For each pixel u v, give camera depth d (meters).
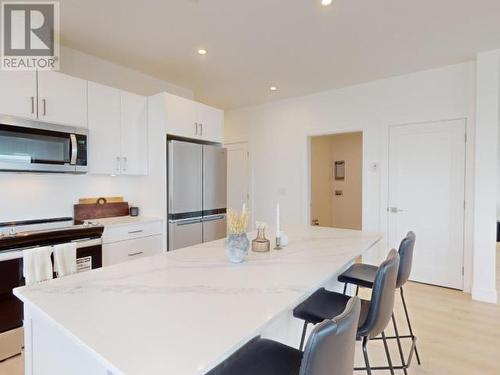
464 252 3.43
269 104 4.97
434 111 3.57
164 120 3.23
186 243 3.38
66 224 2.69
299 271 1.49
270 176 5.00
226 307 1.07
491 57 3.04
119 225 2.87
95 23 2.51
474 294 3.20
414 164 3.73
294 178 4.74
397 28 2.61
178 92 4.10
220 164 3.84
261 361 1.14
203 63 3.36
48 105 2.55
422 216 3.69
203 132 3.68
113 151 3.07
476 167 3.15
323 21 2.49
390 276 1.35
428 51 3.08
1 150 2.28
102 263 2.72
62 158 2.64
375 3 2.24
